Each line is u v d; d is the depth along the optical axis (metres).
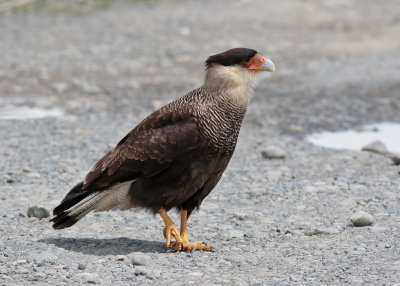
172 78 24.80
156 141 8.88
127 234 10.14
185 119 8.95
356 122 19.39
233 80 9.04
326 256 8.80
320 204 11.73
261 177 13.59
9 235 9.88
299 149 16.11
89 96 21.78
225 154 9.09
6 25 31.39
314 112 20.41
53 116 19.16
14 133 17.11
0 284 7.72
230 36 32.34
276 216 11.05
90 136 16.98
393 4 43.22
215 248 9.38
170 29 32.84
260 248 9.34
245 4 39.59
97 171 9.18
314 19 37.34
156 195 9.09
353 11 40.19
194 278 7.97
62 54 27.33
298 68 27.28
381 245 9.20
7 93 21.61
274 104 21.45
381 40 33.47
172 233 9.32
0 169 13.84
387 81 24.84
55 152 15.41
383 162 14.83
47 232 10.10
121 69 25.78
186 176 8.95
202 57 28.22
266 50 30.22
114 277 8.02
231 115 9.03
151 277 7.96
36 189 12.53
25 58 26.36
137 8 36.66
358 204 11.69
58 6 34.88
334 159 15.12
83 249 9.29
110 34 31.19
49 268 8.32
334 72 26.59
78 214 9.24
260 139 17.14
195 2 39.34
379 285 7.62
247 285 7.69
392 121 19.59
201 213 11.29
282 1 40.78
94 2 36.38
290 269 8.30
